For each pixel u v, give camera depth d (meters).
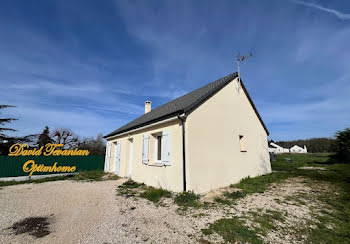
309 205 4.41
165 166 6.13
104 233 2.95
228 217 3.62
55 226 3.25
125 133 9.82
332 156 16.36
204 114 6.16
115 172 11.08
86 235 2.87
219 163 6.40
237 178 7.21
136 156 8.44
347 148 13.69
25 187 7.35
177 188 5.43
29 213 3.97
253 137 8.98
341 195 5.24
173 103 9.59
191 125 5.59
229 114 7.48
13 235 2.87
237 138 7.73
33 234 2.91
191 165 5.28
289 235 2.87
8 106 15.36
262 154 9.52
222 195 5.31
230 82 7.93
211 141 6.24
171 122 6.14
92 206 4.49
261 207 4.25
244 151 8.03
